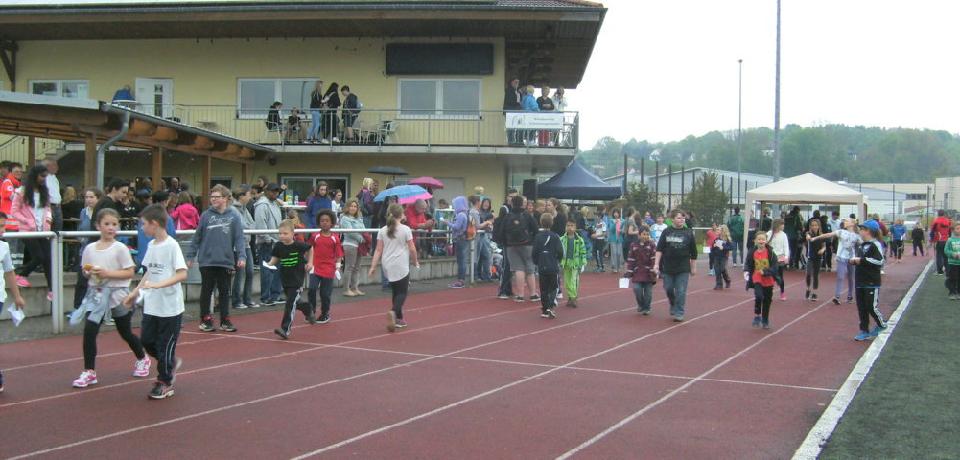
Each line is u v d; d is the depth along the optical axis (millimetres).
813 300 17484
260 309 13633
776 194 27062
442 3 24188
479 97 26469
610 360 9664
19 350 9531
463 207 18531
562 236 16828
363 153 25406
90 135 16750
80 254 11320
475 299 16188
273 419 6684
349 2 24375
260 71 26797
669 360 9727
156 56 27016
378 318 12984
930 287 21328
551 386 8148
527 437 6270
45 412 6793
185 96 26953
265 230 13586
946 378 8672
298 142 25391
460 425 6594
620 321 13297
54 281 10617
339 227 16203
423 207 18766
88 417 6648
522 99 26547
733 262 28703
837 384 8406
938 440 6215
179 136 20031
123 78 27047
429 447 5961
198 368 8773
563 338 11328
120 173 26406
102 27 25531
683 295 13383
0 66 27344
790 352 10422
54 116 16406
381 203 18812
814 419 6965
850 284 16953
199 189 26312
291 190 26547
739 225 28391
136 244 13016
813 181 27250
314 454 5750
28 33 26422
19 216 11727
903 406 7352
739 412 7172
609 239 24984
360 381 8250
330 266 12297
